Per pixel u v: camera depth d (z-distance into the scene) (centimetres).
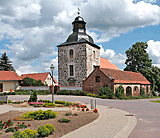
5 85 3778
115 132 866
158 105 1938
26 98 2791
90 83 3108
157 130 904
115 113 1398
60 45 3828
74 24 3844
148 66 5150
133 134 836
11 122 1027
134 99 2855
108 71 3153
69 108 1634
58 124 1020
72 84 3653
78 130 895
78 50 3603
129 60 5306
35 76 5406
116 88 2847
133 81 3347
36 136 770
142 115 1317
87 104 1981
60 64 3844
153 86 4741
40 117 1163
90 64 3644
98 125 998
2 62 5906
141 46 5375
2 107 1725
